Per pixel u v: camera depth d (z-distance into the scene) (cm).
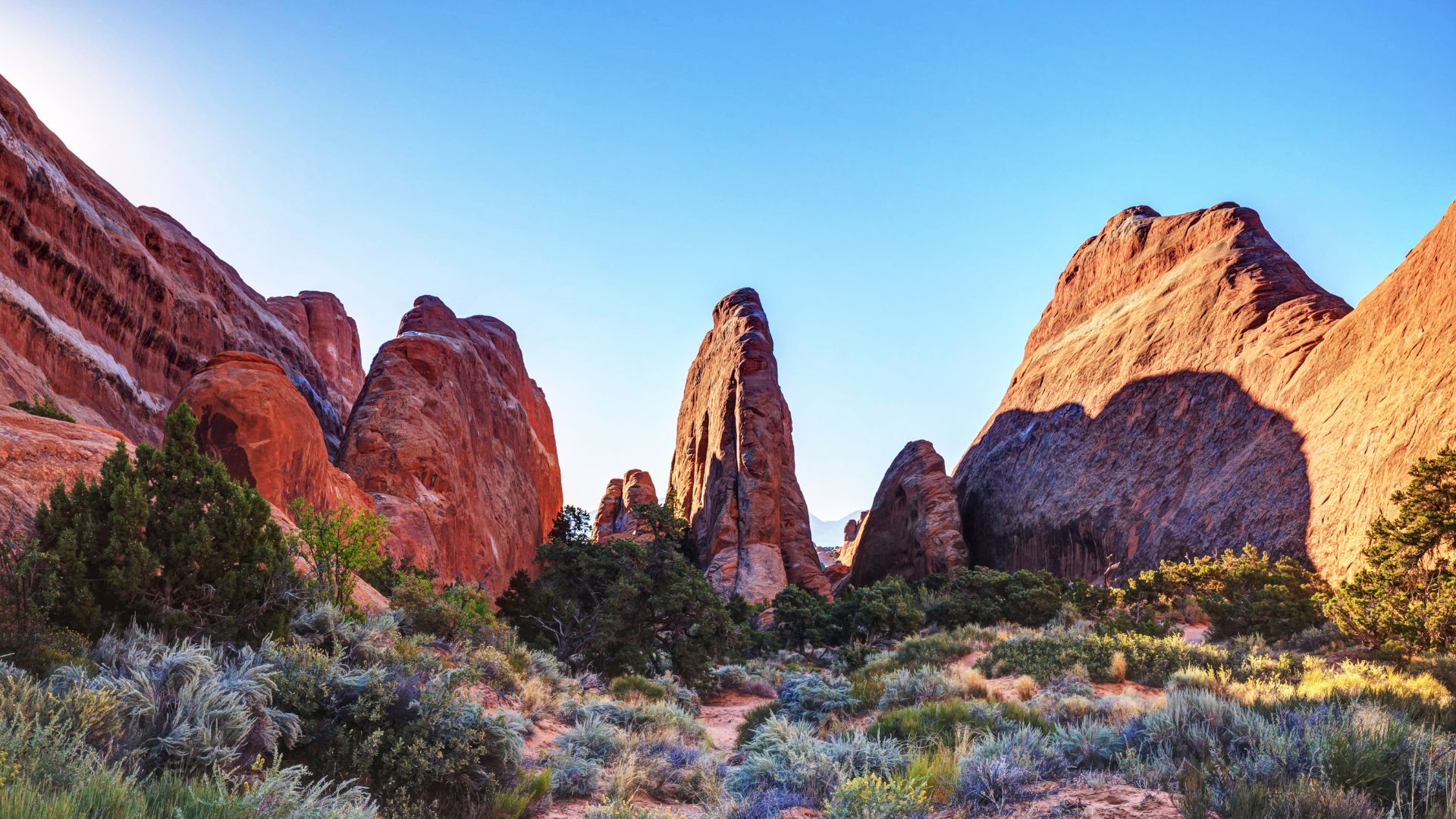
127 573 998
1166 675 1641
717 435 10500
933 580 7538
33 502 1241
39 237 4525
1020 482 9431
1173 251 9769
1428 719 806
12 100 4950
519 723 955
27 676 622
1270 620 2794
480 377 8850
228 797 472
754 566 8419
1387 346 5281
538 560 3338
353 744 773
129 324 5394
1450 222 5169
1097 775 692
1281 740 622
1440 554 2619
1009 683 1770
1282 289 7606
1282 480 5603
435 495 6072
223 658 878
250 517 1163
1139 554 6781
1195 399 7431
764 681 2909
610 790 937
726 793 922
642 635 2905
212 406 3341
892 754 912
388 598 1983
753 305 12225
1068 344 10744
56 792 406
